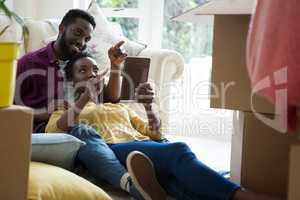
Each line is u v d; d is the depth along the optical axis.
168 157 1.50
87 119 1.75
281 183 1.42
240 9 1.29
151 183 1.45
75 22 1.82
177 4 3.18
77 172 1.62
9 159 1.00
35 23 2.60
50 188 1.19
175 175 1.49
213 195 1.39
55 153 1.46
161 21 3.22
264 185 1.45
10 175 1.00
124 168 1.56
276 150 1.42
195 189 1.43
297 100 0.79
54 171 1.30
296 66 0.76
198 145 2.63
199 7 1.48
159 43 3.23
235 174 1.56
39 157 1.42
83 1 3.20
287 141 1.39
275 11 0.77
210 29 3.13
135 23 3.25
